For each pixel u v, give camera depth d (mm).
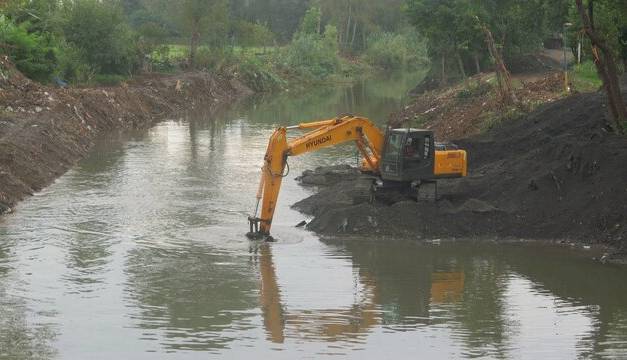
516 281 23531
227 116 66062
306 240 27703
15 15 61750
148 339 18891
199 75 81375
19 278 23219
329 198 31953
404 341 18938
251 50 105750
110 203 32625
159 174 38969
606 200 27453
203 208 32156
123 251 26141
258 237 27594
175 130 55938
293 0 136000
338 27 132375
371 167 29797
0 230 28266
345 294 22375
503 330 19688
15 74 50844
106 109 55562
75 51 64750
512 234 27688
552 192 28625
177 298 21828
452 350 18359
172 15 88875
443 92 60938
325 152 46344
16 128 40250
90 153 44906
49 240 27172
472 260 25547
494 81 56031
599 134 30594
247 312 20828
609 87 30984
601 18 32875
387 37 129875
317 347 18500
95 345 18469
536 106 42031
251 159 43781
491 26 61250
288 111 70188
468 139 36594
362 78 111688
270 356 17922
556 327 19891
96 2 69438
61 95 51562
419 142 29000
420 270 24562
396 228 28000
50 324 19766
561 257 25750
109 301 21484
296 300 21797
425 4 63281
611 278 23766
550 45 86188
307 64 105750
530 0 57188
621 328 19812
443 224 28031
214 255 25922
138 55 77750
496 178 30484
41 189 34938
